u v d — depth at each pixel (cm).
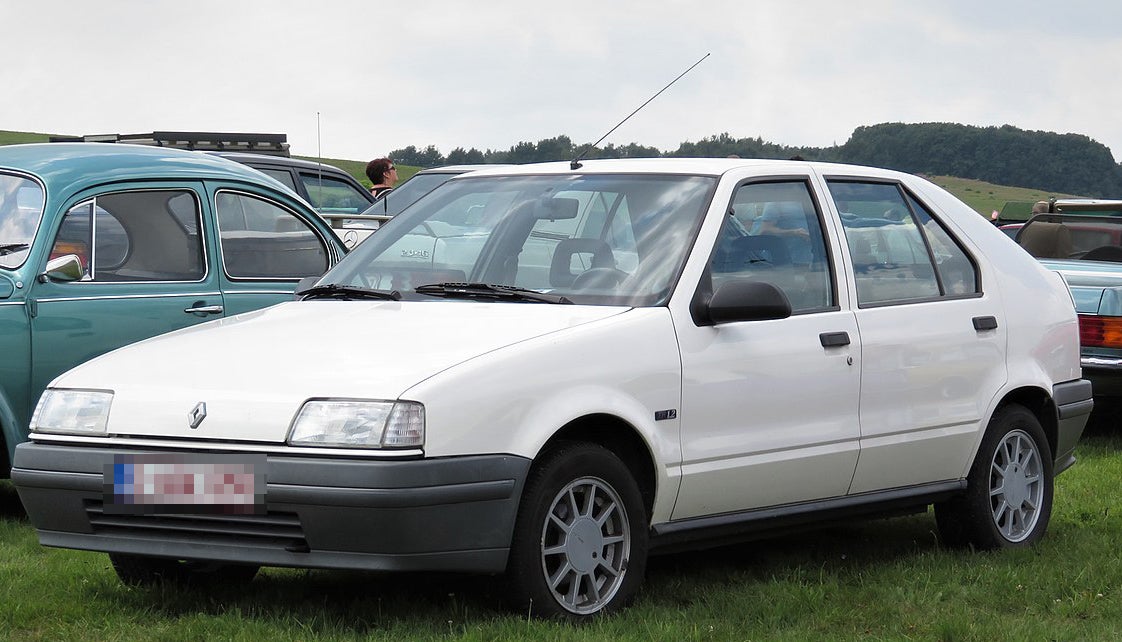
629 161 597
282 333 515
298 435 447
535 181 597
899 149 5672
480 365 462
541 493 470
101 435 479
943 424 612
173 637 469
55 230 709
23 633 485
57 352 699
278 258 812
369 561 444
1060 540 662
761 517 548
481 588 490
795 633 484
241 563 461
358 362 470
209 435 459
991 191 5425
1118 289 992
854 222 605
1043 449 667
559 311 514
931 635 493
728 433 529
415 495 439
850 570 594
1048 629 497
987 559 617
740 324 539
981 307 641
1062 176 5781
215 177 787
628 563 498
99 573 562
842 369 568
